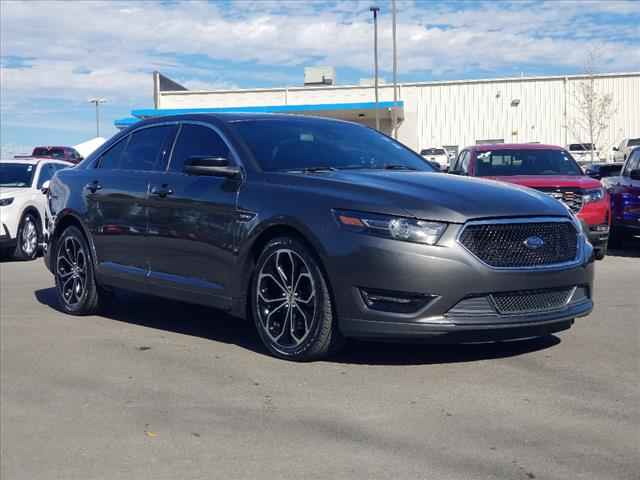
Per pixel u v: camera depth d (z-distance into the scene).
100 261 7.10
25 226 12.97
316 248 5.21
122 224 6.82
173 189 6.33
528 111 48.34
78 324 7.05
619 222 12.05
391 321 5.00
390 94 49.84
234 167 5.92
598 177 17.33
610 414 4.39
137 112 43.34
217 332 6.60
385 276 4.96
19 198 12.84
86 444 4.19
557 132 48.06
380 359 5.55
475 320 4.99
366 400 4.69
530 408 4.50
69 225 7.53
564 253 5.33
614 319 6.85
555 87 47.88
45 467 3.91
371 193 5.21
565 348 5.80
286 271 5.52
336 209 5.21
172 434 4.28
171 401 4.81
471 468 3.70
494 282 4.99
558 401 4.61
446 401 4.64
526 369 5.26
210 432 4.29
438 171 6.53
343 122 7.03
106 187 7.03
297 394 4.84
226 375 5.29
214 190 6.00
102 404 4.82
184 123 6.68
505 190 5.51
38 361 5.80
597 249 11.18
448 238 4.96
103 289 7.29
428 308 4.94
